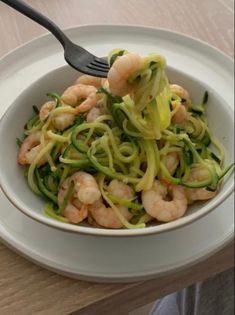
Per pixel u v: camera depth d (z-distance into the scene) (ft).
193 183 0.95
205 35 1.33
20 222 0.90
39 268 0.86
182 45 1.25
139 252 0.88
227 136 1.06
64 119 1.01
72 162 0.96
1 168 0.91
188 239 0.90
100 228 0.89
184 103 1.09
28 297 0.82
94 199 0.89
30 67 1.16
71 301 0.83
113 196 0.94
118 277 0.84
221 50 1.29
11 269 0.85
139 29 1.26
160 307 1.43
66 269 0.84
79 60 1.03
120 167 1.01
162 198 0.95
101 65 1.03
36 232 0.89
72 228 0.81
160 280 0.88
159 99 0.97
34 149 0.98
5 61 1.16
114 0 1.41
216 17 1.38
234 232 0.92
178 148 1.01
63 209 0.92
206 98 1.10
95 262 0.86
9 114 0.99
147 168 0.98
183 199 0.93
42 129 1.01
